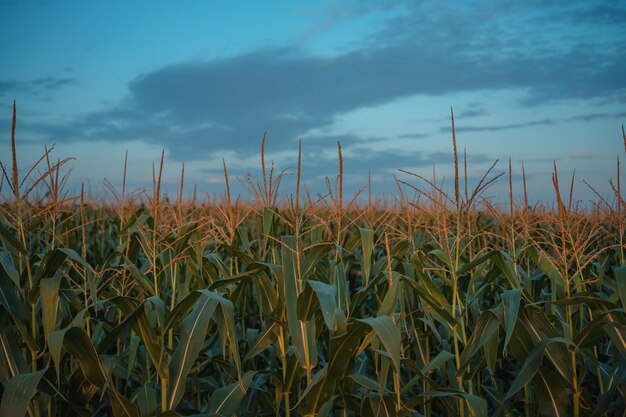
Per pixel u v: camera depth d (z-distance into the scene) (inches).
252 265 176.9
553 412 169.9
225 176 215.3
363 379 167.9
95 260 336.8
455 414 184.5
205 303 163.8
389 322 145.3
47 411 169.0
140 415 165.5
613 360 175.2
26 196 172.6
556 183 176.9
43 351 166.1
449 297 222.5
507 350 213.9
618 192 185.2
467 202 176.9
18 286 162.9
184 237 209.9
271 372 181.3
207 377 209.9
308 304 163.6
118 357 193.2
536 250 205.9
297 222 179.3
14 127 162.4
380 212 389.4
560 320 181.6
